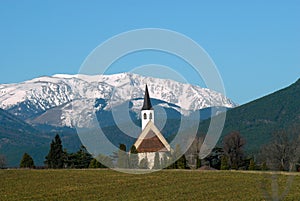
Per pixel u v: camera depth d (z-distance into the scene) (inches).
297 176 2704.2
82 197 2498.8
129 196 2498.8
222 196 2426.2
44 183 3024.1
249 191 2554.1
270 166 2285.9
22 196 2559.1
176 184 2874.0
